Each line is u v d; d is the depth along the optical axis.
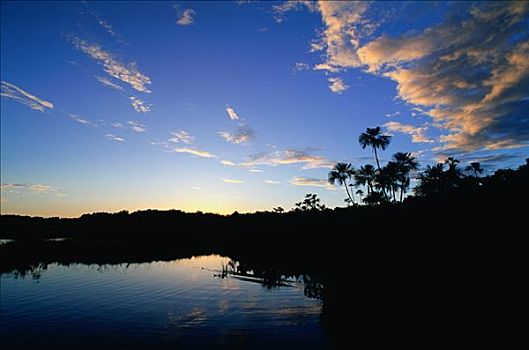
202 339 15.73
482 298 13.80
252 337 15.88
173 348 14.67
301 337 15.61
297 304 22.20
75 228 113.19
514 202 22.94
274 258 45.56
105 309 21.28
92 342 15.46
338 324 16.55
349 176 74.25
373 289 19.55
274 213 106.50
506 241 17.89
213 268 40.88
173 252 62.34
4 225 106.44
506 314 12.12
